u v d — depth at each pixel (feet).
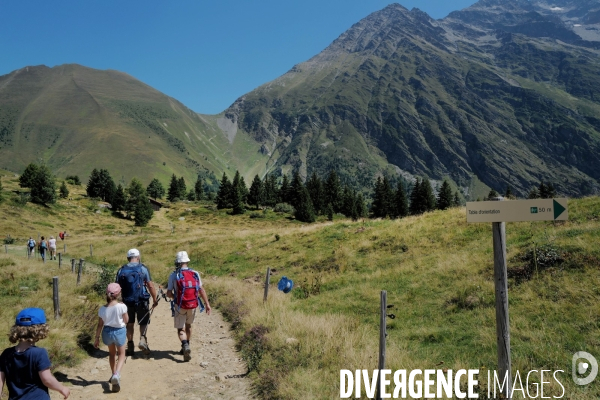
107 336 22.82
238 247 87.10
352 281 51.29
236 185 340.39
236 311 42.29
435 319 33.88
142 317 28.66
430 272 45.93
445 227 63.05
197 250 90.99
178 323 28.84
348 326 32.04
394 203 304.91
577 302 29.99
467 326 30.91
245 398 21.97
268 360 25.99
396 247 61.11
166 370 26.40
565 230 44.19
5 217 205.05
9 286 46.26
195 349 31.55
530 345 25.48
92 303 40.16
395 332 32.42
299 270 63.26
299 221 310.24
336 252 65.46
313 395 20.27
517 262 39.52
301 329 30.32
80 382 23.68
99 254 109.91
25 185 294.46
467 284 38.93
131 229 255.29
